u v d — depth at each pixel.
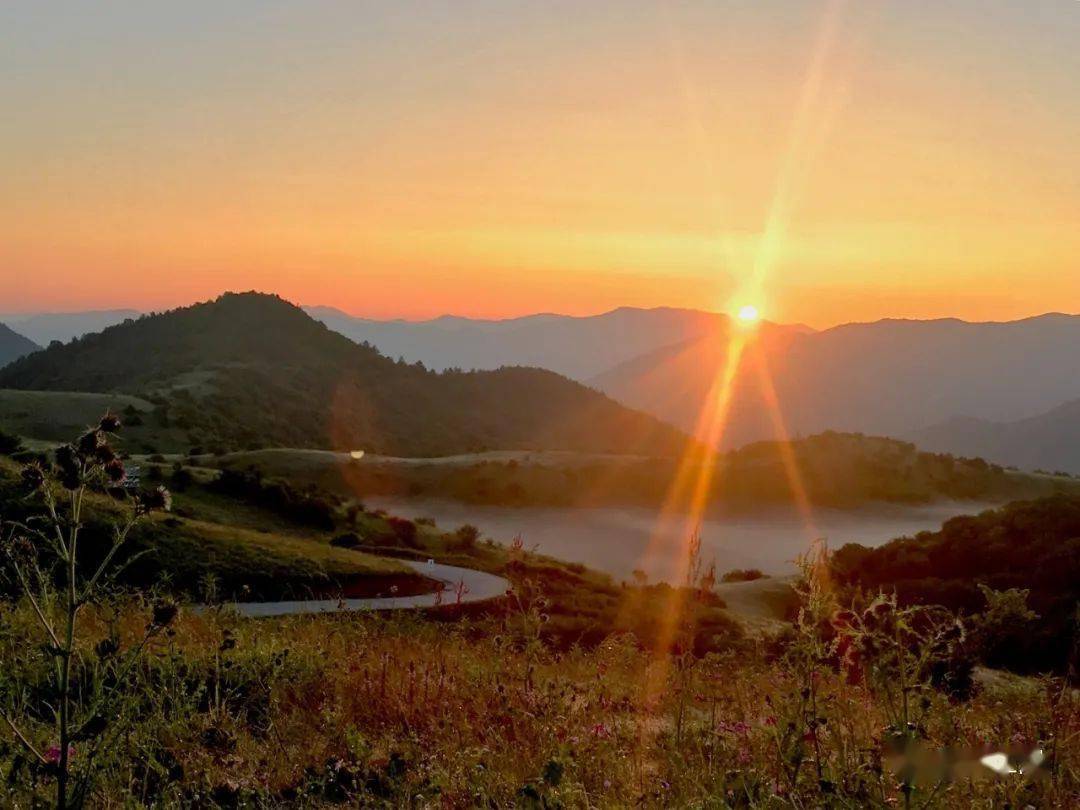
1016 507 56.16
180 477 82.06
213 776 5.34
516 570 8.14
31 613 7.75
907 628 4.14
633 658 9.90
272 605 23.34
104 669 4.79
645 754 5.84
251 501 82.25
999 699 6.16
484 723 6.71
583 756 5.56
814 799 4.26
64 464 4.10
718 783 4.70
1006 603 4.83
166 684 7.07
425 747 6.09
